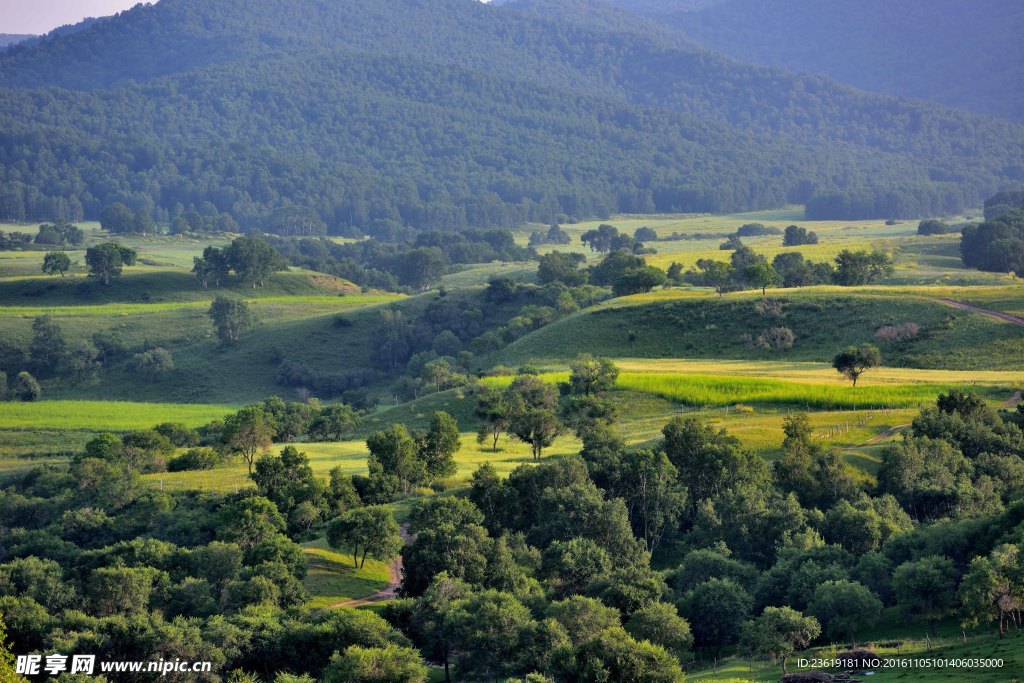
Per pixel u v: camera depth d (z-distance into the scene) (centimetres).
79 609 10469
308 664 9175
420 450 15900
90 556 12144
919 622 9912
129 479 15588
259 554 11594
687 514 14438
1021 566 8950
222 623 9325
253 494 14512
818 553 11288
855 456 15488
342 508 14150
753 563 12038
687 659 10019
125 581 10544
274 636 9319
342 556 12638
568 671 8475
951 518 12862
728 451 14688
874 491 14362
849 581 10425
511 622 9306
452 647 9588
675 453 15550
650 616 9506
